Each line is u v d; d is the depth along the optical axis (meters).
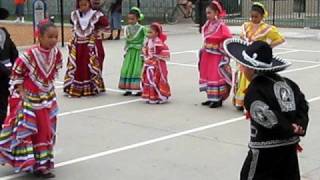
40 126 6.45
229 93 10.45
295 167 4.78
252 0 28.98
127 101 10.84
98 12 11.26
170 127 8.88
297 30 24.20
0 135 6.50
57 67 6.57
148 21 28.36
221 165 7.08
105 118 9.48
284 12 30.62
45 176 6.64
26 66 6.33
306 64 15.31
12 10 32.81
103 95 11.39
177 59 16.28
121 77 11.39
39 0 18.98
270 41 9.45
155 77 10.49
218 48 10.05
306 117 4.70
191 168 6.98
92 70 11.23
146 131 8.64
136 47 11.25
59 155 7.50
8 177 6.66
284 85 4.68
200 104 10.50
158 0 30.41
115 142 8.08
